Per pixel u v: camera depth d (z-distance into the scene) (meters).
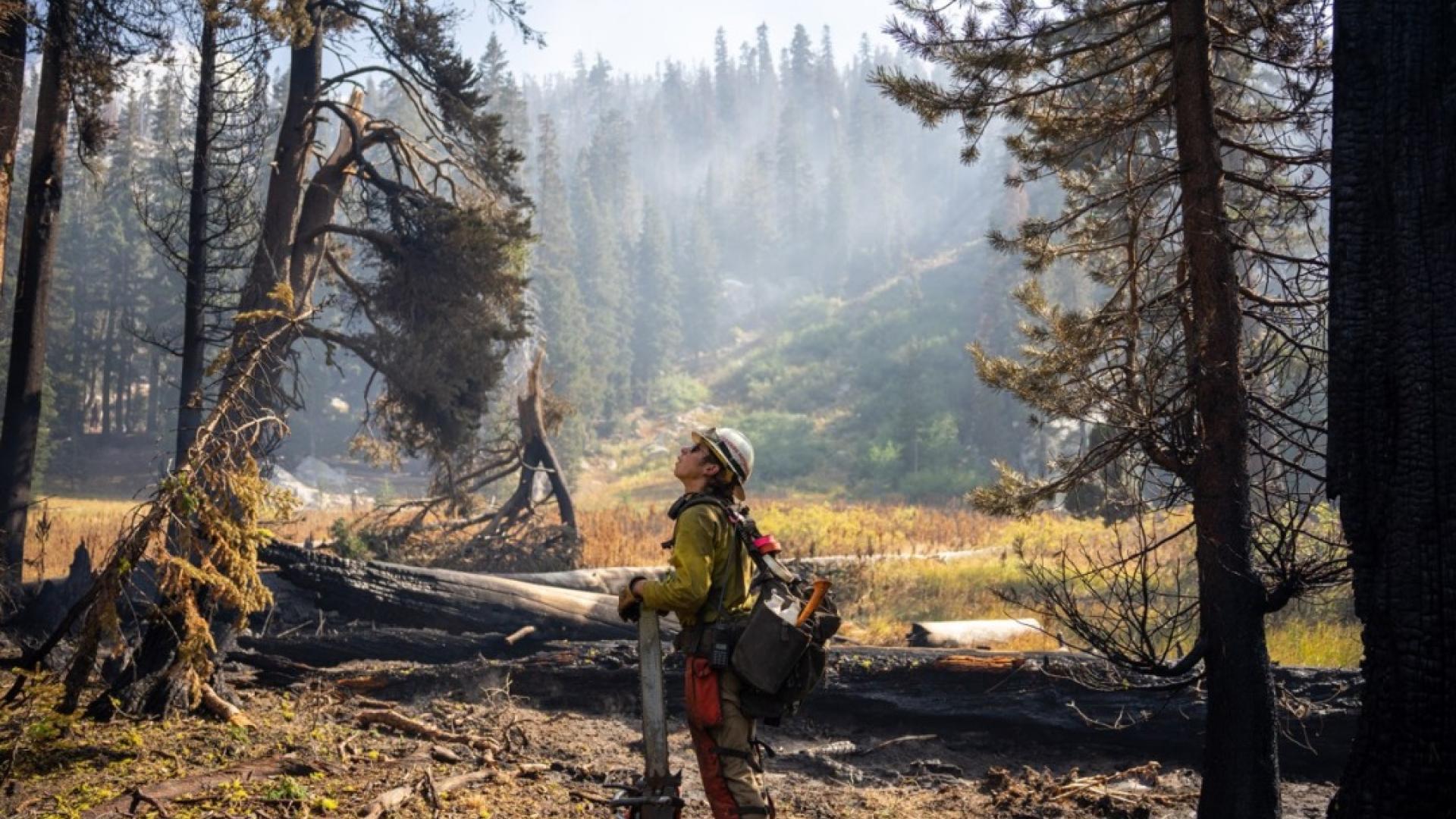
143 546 6.59
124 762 6.10
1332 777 7.27
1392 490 3.88
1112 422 6.19
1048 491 6.45
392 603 11.41
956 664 8.19
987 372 6.66
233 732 6.88
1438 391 3.77
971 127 6.72
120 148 74.19
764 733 8.41
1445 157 3.79
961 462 76.81
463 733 7.47
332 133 81.06
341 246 23.11
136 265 76.31
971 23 6.46
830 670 8.51
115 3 14.02
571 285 91.81
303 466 73.56
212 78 14.26
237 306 14.11
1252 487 5.96
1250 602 5.57
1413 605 3.80
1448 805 3.72
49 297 14.37
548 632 11.92
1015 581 18.23
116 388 85.94
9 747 6.17
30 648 9.06
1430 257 3.80
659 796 3.92
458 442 22.28
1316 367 6.05
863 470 79.06
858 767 7.69
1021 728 8.02
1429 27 3.85
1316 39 6.00
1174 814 6.36
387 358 21.02
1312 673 7.40
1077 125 6.66
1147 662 5.88
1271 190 6.05
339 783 5.86
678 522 4.04
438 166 22.75
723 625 3.99
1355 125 4.02
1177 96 6.05
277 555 11.33
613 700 8.97
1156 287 6.86
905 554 25.53
